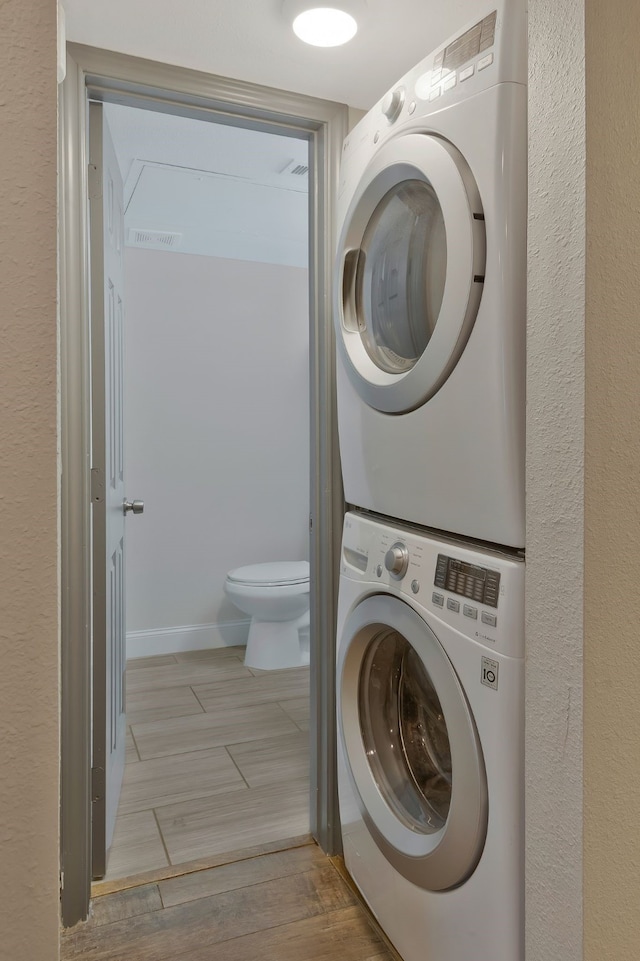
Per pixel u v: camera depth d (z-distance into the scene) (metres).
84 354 1.58
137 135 2.24
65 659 1.56
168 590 3.52
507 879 1.01
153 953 1.47
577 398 0.87
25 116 0.41
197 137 2.26
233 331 3.63
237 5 1.39
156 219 3.03
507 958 1.02
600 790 0.88
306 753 2.40
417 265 1.28
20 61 0.41
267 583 3.12
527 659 0.97
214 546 3.61
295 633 3.33
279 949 1.48
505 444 1.02
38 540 0.42
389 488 1.37
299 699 2.89
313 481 1.89
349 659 1.52
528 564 0.97
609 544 0.88
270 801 2.09
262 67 1.63
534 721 0.95
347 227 1.48
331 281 1.80
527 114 1.00
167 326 3.49
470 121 1.07
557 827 0.91
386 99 1.34
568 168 0.87
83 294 1.58
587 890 0.87
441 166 1.11
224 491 3.63
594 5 0.85
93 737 1.72
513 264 1.00
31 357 0.41
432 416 1.19
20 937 0.43
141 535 3.46
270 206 2.88
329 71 1.65
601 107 0.85
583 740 0.87
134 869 1.76
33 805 0.42
